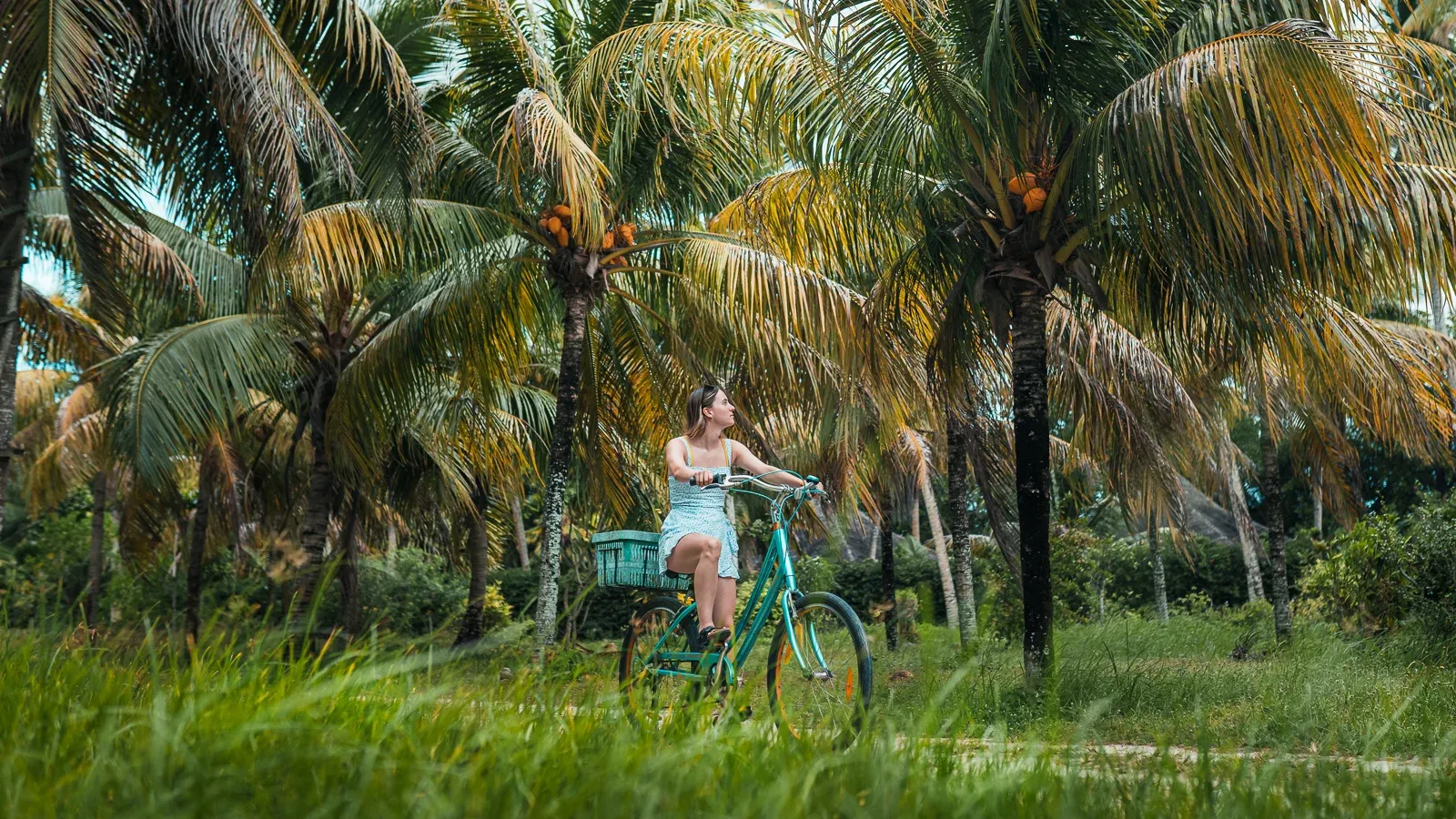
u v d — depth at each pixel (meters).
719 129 9.63
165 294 12.50
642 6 10.30
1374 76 6.54
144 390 10.33
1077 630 13.30
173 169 8.25
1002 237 8.16
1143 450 11.15
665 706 3.30
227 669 2.78
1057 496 19.03
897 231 9.04
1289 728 3.62
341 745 2.20
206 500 14.98
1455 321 21.58
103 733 2.18
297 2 7.95
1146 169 6.75
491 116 10.58
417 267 10.44
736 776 2.39
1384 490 25.69
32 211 13.39
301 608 8.60
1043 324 8.24
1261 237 6.98
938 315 9.31
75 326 14.45
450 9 9.94
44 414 22.25
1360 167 6.21
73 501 25.25
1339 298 7.96
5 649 3.01
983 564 15.62
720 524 4.79
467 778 2.07
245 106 7.27
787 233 9.83
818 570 17.59
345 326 12.78
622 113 9.53
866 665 4.07
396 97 8.43
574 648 3.34
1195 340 8.95
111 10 6.81
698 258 9.80
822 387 10.96
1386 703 5.56
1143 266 8.34
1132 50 7.34
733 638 4.49
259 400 14.71
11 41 6.41
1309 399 12.05
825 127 7.95
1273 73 6.09
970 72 7.48
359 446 11.80
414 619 15.97
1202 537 22.08
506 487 15.38
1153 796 2.43
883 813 2.05
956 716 2.79
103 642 3.13
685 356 11.12
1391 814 2.46
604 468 12.93
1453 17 6.71
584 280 10.15
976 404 10.80
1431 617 9.35
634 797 2.02
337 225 9.20
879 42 7.23
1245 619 15.07
